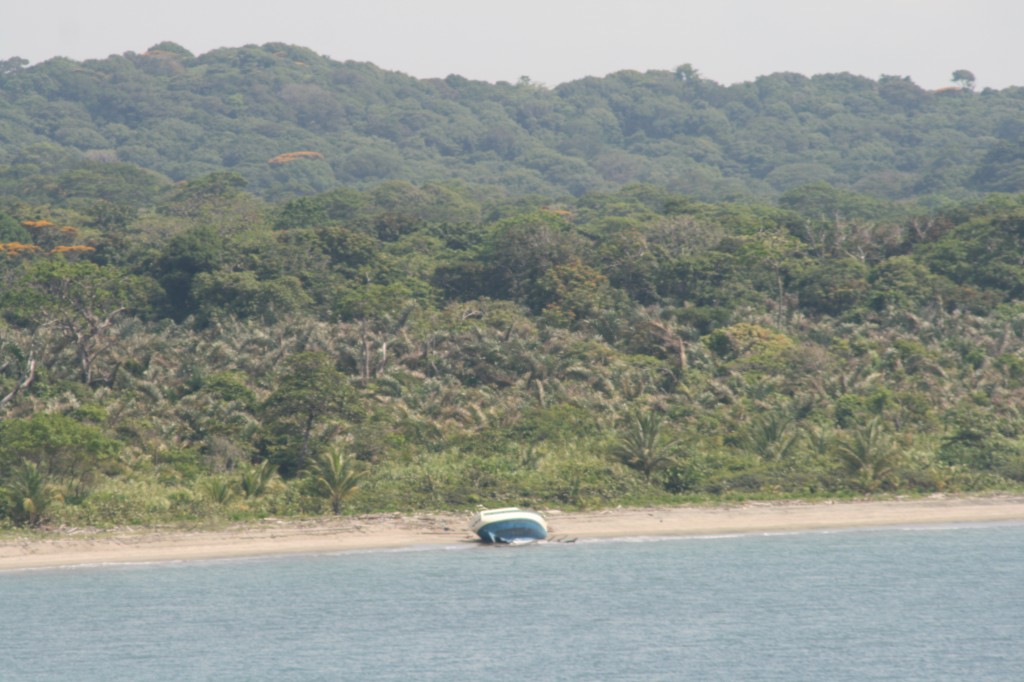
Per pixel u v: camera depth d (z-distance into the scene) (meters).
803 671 157.38
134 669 154.50
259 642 166.38
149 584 191.25
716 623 177.88
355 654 161.75
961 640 170.62
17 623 172.12
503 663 159.00
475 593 191.38
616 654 163.38
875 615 182.62
